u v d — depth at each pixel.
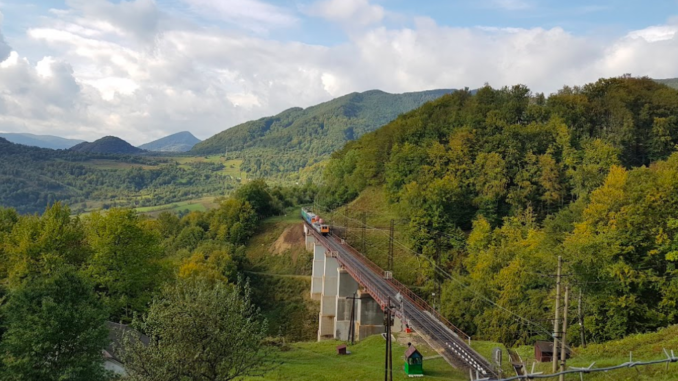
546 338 58.59
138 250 62.06
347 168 168.88
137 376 27.31
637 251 56.59
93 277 58.72
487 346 54.28
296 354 61.34
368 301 78.94
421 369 46.66
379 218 126.94
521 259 66.38
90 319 33.44
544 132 114.19
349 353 59.69
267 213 163.62
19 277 54.56
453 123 137.88
